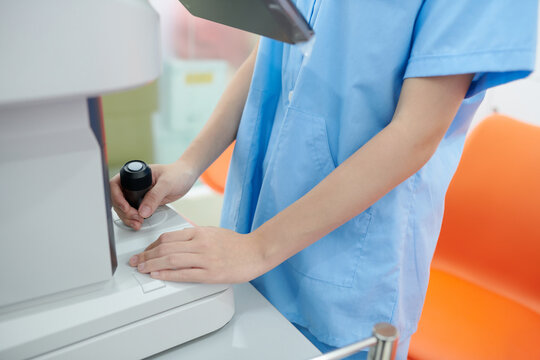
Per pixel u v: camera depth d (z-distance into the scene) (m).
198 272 0.49
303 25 0.38
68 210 0.41
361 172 0.50
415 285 0.68
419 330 0.92
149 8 0.35
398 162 0.49
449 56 0.47
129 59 0.32
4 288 0.41
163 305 0.47
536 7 0.44
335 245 0.62
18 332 0.41
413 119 0.49
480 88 0.51
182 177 0.66
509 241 0.97
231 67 2.55
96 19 0.30
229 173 0.77
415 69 0.49
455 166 0.68
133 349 0.47
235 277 0.50
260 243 0.52
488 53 0.45
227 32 2.47
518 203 0.95
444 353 0.88
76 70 0.30
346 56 0.56
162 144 2.44
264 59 0.68
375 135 0.52
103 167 0.44
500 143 0.98
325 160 0.61
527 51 0.45
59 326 0.42
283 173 0.63
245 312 0.56
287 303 0.68
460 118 0.63
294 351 0.50
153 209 0.60
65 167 0.39
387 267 0.61
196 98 2.49
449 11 0.47
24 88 0.29
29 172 0.38
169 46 2.37
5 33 0.27
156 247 0.52
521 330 0.92
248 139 0.71
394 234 0.60
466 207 1.01
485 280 1.02
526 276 0.96
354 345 0.41
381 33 0.53
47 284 0.43
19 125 0.35
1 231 0.38
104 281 0.46
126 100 2.06
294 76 0.63
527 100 1.75
